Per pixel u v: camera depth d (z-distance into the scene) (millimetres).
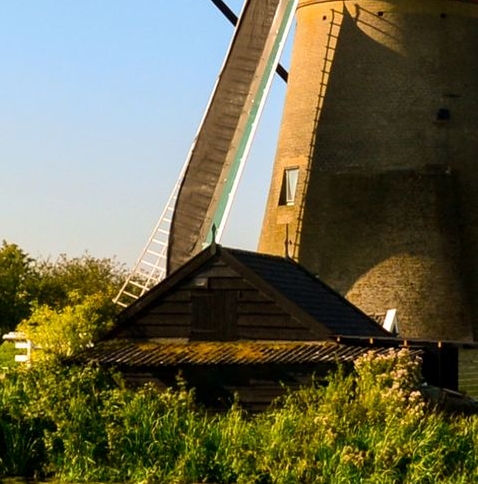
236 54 34406
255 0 34469
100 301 31844
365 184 35875
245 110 33781
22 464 23266
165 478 22453
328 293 28328
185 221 33906
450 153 36094
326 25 37000
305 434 22344
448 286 35500
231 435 22656
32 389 23953
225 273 26609
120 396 23609
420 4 36375
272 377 25312
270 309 26281
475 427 22406
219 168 33750
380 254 35531
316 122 36625
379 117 36062
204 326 26688
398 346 25797
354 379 23812
